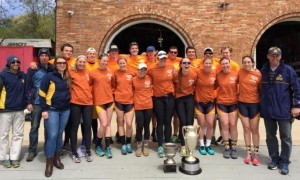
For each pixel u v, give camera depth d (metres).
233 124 5.43
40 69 5.22
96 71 5.33
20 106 4.95
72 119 5.10
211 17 10.13
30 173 4.70
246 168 5.00
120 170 4.83
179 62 6.04
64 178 4.52
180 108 5.57
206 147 5.72
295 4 10.35
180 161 5.27
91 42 9.74
